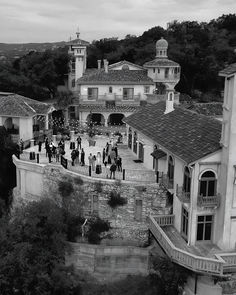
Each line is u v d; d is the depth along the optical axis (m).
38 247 36.00
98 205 38.53
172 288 31.95
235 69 29.02
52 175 41.62
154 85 75.44
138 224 37.50
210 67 98.88
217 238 32.84
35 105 60.06
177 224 35.50
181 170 34.09
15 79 90.38
